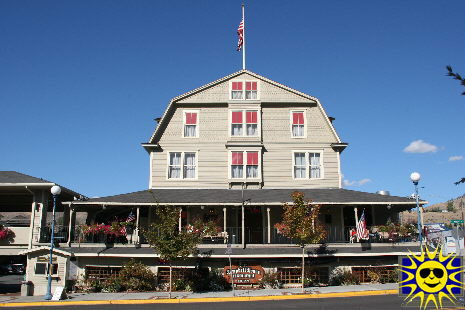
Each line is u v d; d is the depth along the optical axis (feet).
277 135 94.53
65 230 91.25
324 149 94.22
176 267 79.10
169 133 94.22
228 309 55.31
